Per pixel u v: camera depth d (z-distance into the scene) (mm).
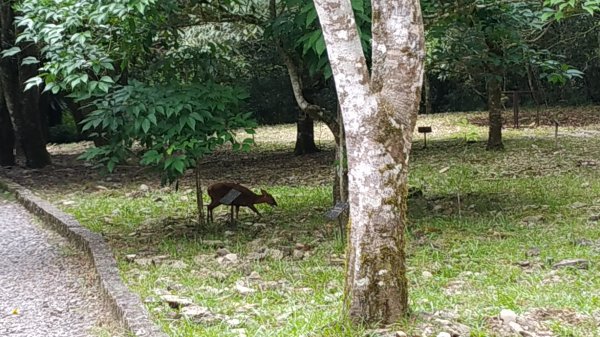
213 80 8719
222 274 6809
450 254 7168
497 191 10633
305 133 16812
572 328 4852
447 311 5219
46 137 22031
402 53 4766
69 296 6746
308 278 6609
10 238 9406
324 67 7789
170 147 7930
